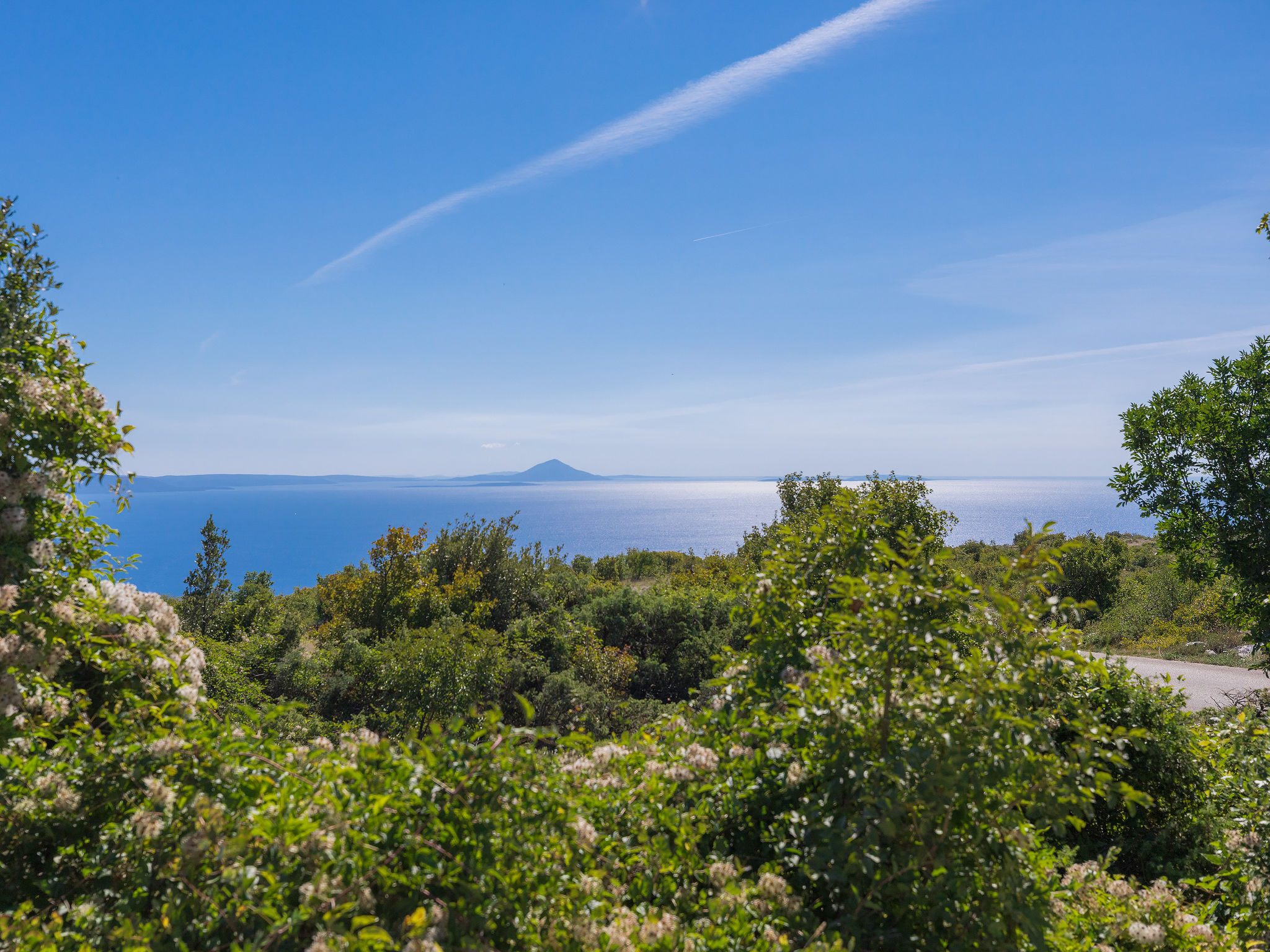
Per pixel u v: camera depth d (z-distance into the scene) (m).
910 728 2.66
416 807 2.22
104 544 4.25
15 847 2.59
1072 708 2.92
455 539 17.36
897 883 2.54
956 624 2.95
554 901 2.30
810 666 3.73
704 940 2.31
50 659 3.57
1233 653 16.80
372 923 1.90
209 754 2.70
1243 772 4.96
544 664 11.73
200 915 2.07
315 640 14.58
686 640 13.77
